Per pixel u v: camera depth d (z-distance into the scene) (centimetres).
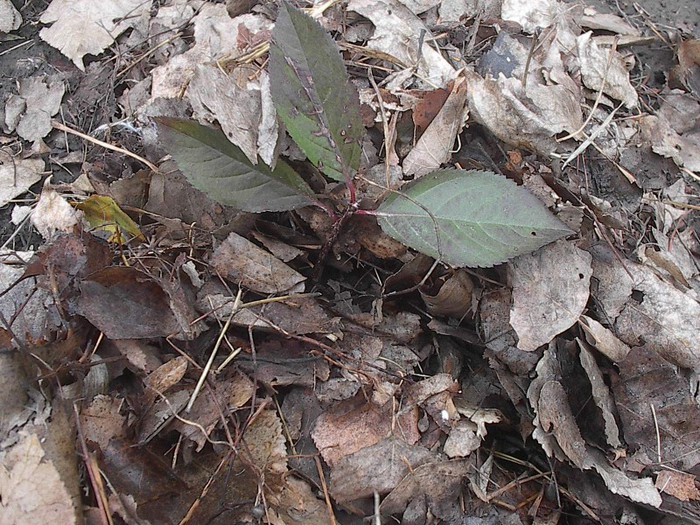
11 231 32
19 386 23
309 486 25
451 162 30
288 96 25
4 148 34
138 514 22
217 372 25
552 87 33
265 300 26
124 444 23
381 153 30
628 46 42
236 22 36
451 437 26
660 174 35
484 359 29
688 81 41
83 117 35
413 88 33
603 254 29
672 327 28
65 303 25
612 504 26
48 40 38
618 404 26
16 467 21
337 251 29
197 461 24
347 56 34
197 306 26
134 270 25
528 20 38
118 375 25
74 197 32
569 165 32
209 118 29
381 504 25
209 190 25
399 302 29
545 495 27
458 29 36
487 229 25
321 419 26
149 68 37
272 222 28
